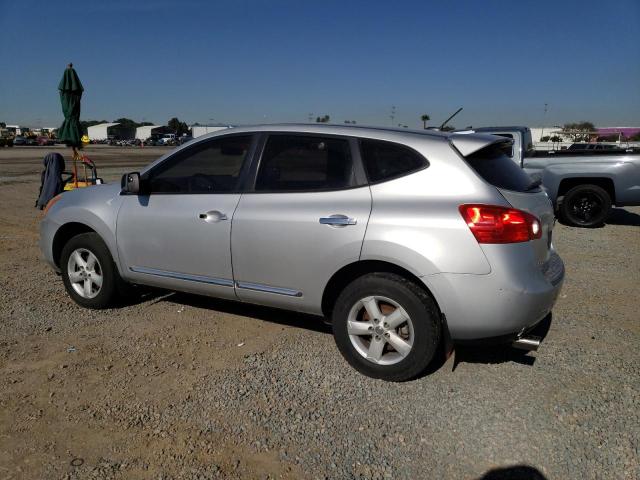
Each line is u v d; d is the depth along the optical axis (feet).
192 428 10.42
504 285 11.05
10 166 88.43
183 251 14.64
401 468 9.31
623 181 32.19
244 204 13.66
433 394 11.73
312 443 9.98
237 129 14.48
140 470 9.20
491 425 10.56
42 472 9.11
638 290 19.40
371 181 12.35
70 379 12.32
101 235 16.11
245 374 12.62
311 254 12.62
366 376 12.47
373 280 12.00
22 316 16.21
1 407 11.09
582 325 15.84
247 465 9.36
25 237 28.99
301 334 15.01
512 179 12.34
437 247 11.27
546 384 12.18
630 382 12.26
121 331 15.12
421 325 11.60
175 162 15.16
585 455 9.62
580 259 24.31
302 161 13.26
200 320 16.01
